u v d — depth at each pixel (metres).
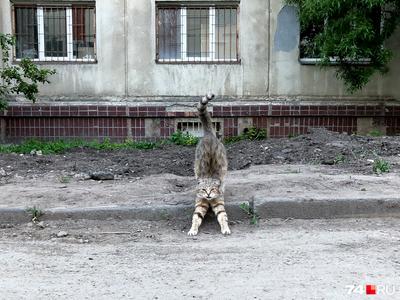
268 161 9.94
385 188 7.76
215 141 7.16
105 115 12.93
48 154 11.10
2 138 12.99
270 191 7.66
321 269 5.40
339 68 12.77
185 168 9.77
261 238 6.47
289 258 5.74
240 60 13.07
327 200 7.20
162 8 13.02
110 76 13.04
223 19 13.12
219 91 13.14
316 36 12.32
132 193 7.88
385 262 5.59
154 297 4.78
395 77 13.22
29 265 5.63
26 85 11.81
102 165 9.79
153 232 6.79
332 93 13.20
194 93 13.13
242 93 13.18
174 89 13.09
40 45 13.12
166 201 7.43
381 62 11.97
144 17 12.92
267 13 13.00
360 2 11.09
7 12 12.86
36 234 6.71
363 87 13.20
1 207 7.20
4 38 11.71
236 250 6.04
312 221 7.10
